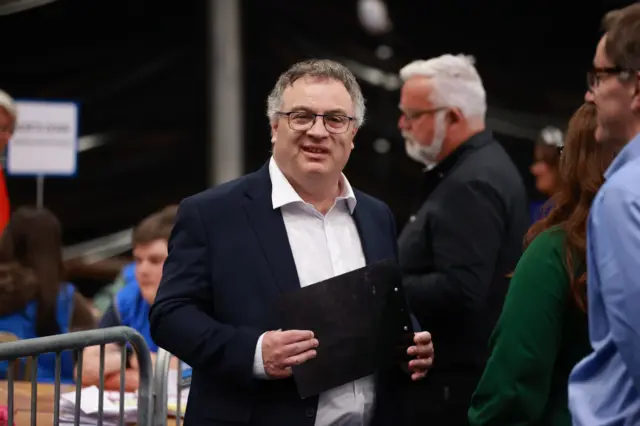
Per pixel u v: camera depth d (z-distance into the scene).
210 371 4.76
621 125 3.65
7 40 20.80
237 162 19.11
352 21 20.97
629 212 3.32
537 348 4.30
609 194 3.40
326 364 4.74
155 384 5.66
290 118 5.01
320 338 4.75
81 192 20.98
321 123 4.96
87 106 21.23
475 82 7.24
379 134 20.36
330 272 5.10
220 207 5.00
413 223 6.99
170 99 21.55
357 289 4.92
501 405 4.38
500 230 6.66
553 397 4.42
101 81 21.30
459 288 6.52
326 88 5.01
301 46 21.20
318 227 5.16
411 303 6.74
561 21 20.56
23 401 6.29
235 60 19.11
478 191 6.68
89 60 21.23
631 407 3.47
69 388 6.68
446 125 7.18
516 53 20.78
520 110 20.52
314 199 5.20
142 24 21.33
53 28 20.92
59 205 20.81
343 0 20.97
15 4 11.87
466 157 6.98
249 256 4.92
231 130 19.05
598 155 4.31
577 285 4.25
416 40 20.80
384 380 5.19
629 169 3.43
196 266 4.91
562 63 20.67
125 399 5.93
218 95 19.03
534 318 4.30
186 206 5.02
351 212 5.33
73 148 10.55
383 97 20.44
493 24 20.72
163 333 4.87
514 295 4.39
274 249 4.96
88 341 4.92
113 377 6.67
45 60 20.98
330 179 5.10
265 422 4.79
